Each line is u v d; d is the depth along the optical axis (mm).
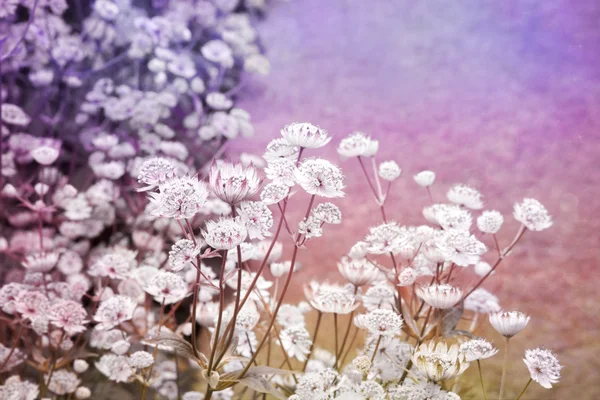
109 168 1272
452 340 1011
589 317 1578
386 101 3127
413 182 2426
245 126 1574
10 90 1427
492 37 3566
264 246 969
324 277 1769
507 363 1317
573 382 1290
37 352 1030
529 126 2732
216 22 1900
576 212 2104
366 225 2115
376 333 872
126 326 1074
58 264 1173
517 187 2316
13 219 1235
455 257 871
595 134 2617
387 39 3738
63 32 1459
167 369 1142
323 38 3742
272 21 3820
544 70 3158
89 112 1493
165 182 836
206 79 1883
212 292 1034
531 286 1733
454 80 3229
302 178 841
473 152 2611
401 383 906
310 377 882
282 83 3215
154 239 1239
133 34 1550
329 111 2996
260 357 1146
